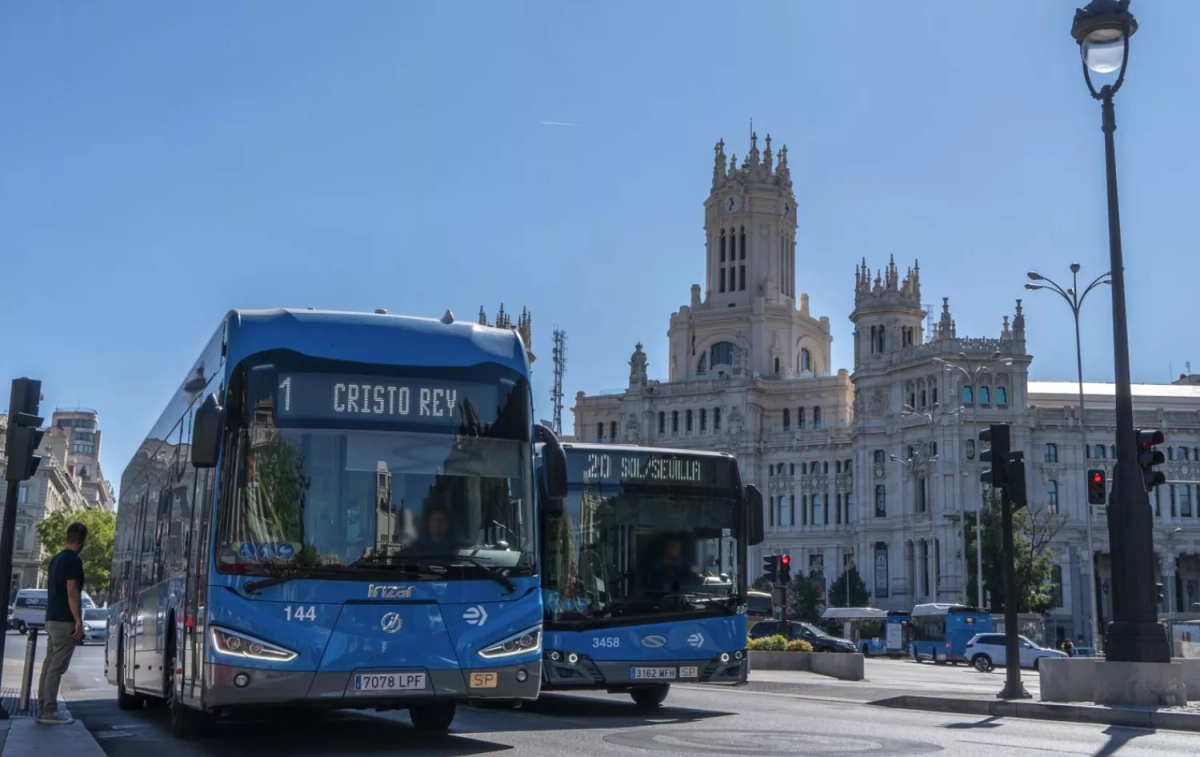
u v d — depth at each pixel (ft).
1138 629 81.87
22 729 56.29
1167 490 429.38
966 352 412.77
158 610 64.28
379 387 51.16
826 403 479.41
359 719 69.82
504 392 53.26
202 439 48.34
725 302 515.50
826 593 454.81
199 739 58.03
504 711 80.23
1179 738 63.21
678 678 78.28
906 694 96.84
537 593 51.78
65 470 571.28
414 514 50.29
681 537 81.10
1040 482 415.44
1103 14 87.20
